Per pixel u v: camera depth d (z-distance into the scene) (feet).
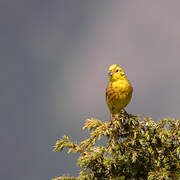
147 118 31.04
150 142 30.66
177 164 30.37
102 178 30.78
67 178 30.37
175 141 30.42
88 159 30.17
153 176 28.73
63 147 31.78
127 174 31.35
